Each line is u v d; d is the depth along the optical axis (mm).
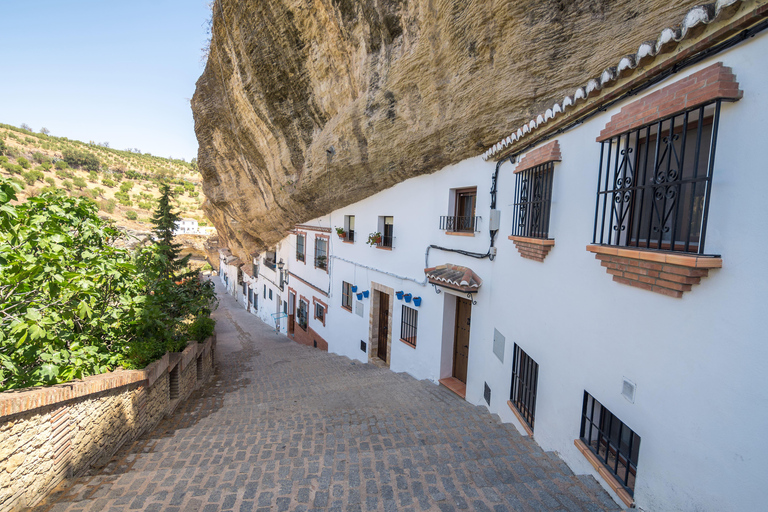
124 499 3256
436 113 6668
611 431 3176
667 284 2404
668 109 2369
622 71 2943
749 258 1938
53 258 3834
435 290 7855
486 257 6328
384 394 7125
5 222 3684
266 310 21781
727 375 2027
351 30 7504
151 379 5527
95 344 5266
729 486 1994
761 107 1923
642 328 2684
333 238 12578
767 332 1832
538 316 4398
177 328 8617
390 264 9469
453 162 7348
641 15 3664
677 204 2357
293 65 9102
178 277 9672
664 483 2439
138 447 4875
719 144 2158
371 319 10320
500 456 3988
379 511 2998
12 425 3037
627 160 2834
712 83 2064
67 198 5188
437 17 5684
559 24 4344
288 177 11859
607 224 3203
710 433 2117
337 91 8633
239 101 11430
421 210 8352
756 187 1929
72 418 3838
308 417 5930
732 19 2070
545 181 4340
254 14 8891
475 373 6652
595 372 3242
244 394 8000
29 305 4000
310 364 10883
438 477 3535
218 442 4898
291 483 3500
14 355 3896
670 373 2418
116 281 5340
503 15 4719
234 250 28750
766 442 1824
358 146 8633
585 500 2973
